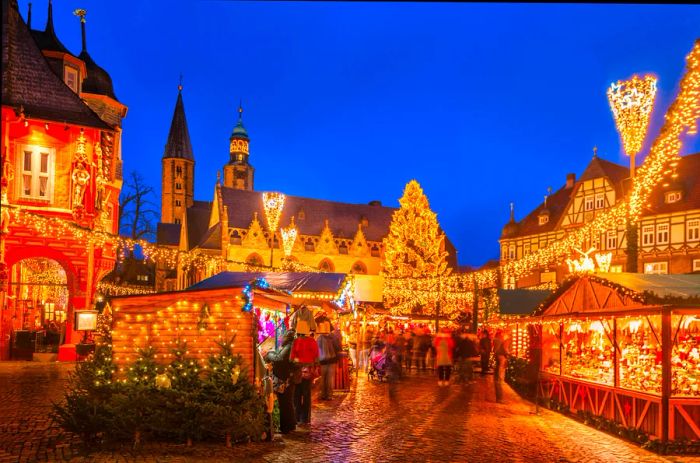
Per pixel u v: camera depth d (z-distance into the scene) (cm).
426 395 1798
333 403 1570
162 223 11688
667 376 1058
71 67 3306
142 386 960
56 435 1022
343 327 2672
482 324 3491
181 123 12712
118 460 855
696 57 923
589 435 1182
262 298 1195
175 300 1019
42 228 2698
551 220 6222
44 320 3528
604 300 1402
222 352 987
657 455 1009
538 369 1694
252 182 12781
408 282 4566
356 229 9606
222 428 957
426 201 6275
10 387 1689
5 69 2639
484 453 965
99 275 2878
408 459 909
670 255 4628
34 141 2758
